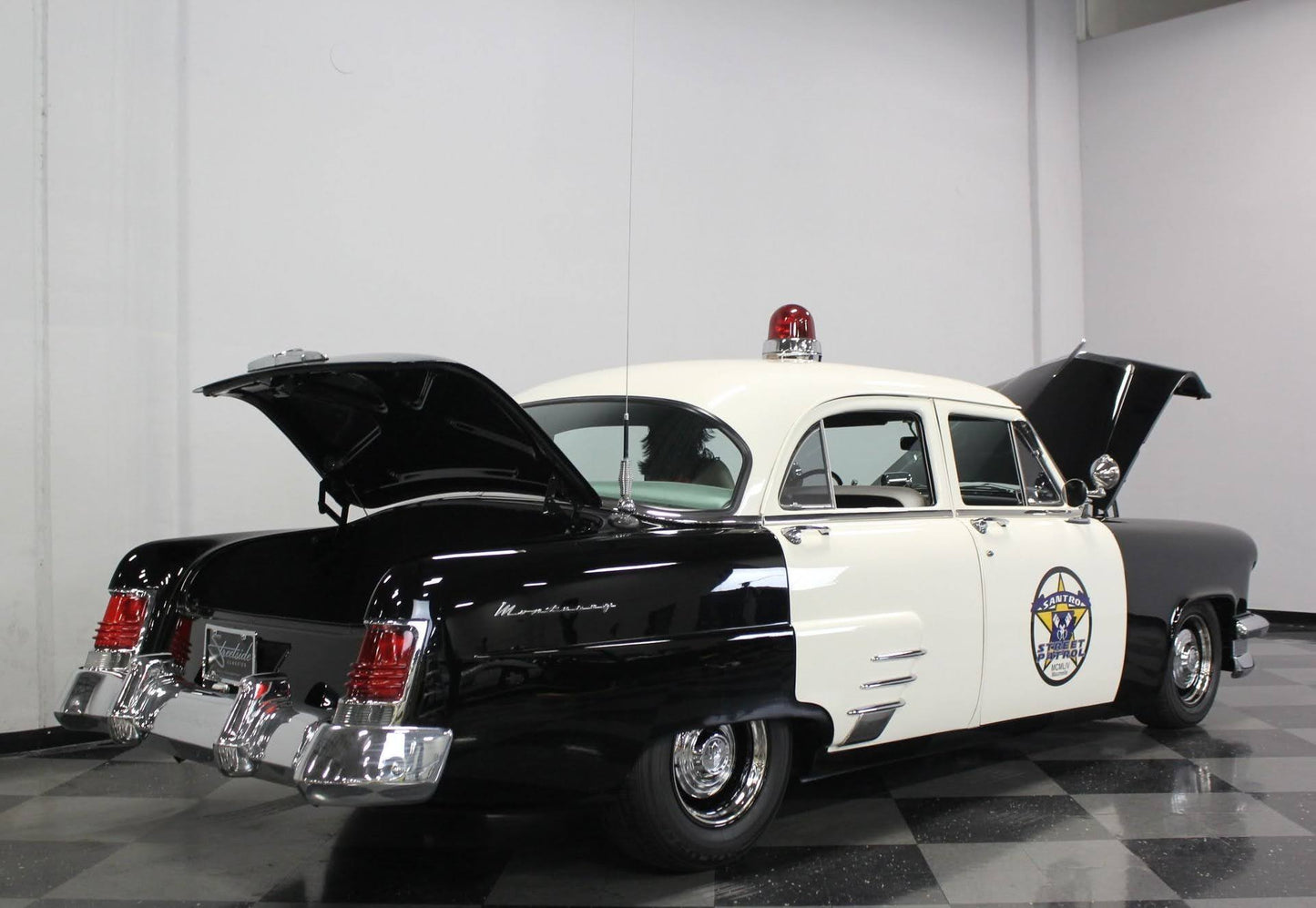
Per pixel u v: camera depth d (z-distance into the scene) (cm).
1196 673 429
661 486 289
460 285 506
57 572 404
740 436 284
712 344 596
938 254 702
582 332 547
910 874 269
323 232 468
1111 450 430
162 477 429
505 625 226
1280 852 287
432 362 239
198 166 436
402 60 491
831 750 282
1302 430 717
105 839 295
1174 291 766
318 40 467
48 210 402
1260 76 733
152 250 425
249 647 262
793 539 277
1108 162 794
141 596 281
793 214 631
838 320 650
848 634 279
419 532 294
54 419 404
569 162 543
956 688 310
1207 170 754
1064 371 429
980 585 319
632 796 247
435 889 256
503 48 521
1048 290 766
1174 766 377
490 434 265
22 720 397
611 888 257
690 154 589
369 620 220
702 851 259
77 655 409
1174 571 397
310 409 280
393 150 488
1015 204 751
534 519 277
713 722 251
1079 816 319
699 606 253
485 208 514
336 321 471
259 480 455
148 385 425
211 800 335
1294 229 721
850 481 310
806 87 637
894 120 679
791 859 279
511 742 224
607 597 240
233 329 445
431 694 216
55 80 403
